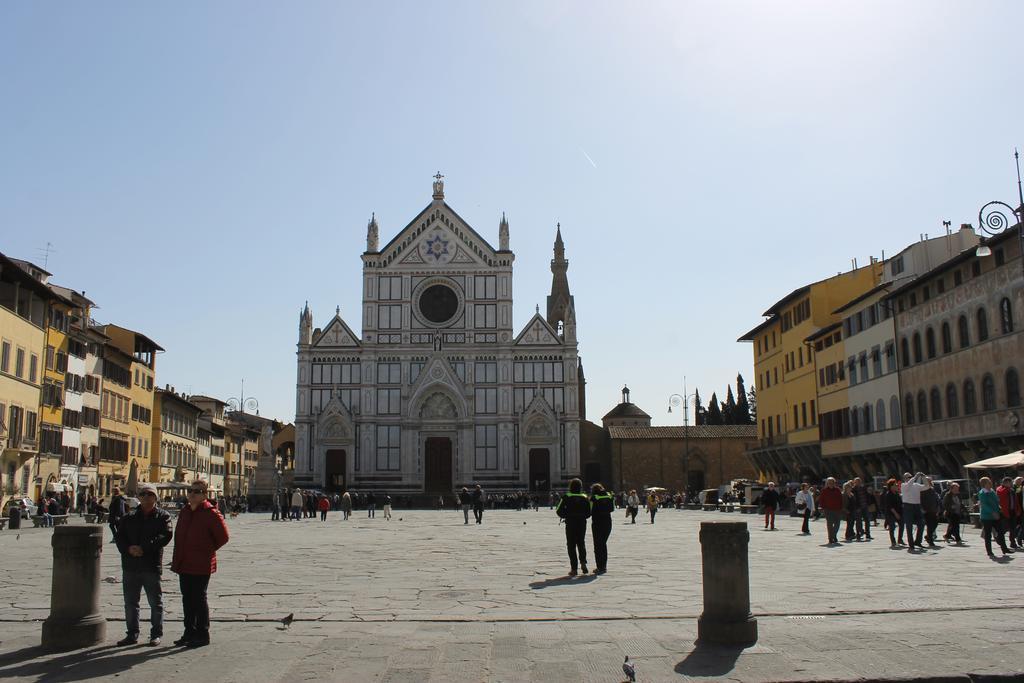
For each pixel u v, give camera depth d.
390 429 106.94
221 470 145.12
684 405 106.38
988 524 28.20
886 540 37.62
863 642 14.27
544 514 80.25
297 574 25.62
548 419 106.62
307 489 101.50
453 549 35.19
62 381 78.25
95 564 15.23
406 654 13.88
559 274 158.00
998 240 52.06
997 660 13.04
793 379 91.12
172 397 112.12
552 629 15.78
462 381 107.38
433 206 110.56
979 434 54.88
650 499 59.03
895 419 67.00
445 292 109.56
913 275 65.75
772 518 46.53
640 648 14.10
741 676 12.41
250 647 14.55
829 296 85.25
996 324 53.16
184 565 14.85
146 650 14.45
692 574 25.00
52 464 76.06
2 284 67.06
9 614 18.08
